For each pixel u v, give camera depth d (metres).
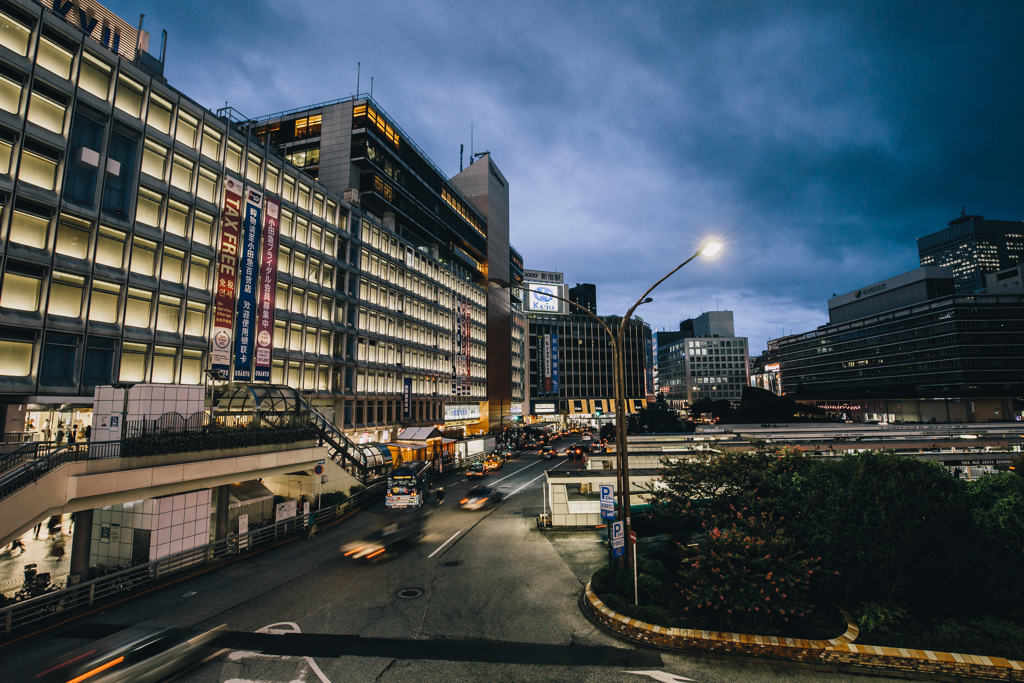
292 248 34.28
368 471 32.78
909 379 117.44
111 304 22.34
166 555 16.16
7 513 11.94
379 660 10.34
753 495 14.29
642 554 16.94
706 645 10.80
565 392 119.88
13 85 19.38
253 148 31.17
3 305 18.62
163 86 25.14
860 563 11.98
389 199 52.84
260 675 9.67
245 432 20.30
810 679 9.61
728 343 178.25
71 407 20.66
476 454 52.59
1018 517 11.18
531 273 126.56
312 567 16.91
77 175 21.25
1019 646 10.24
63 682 8.24
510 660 10.36
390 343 48.16
